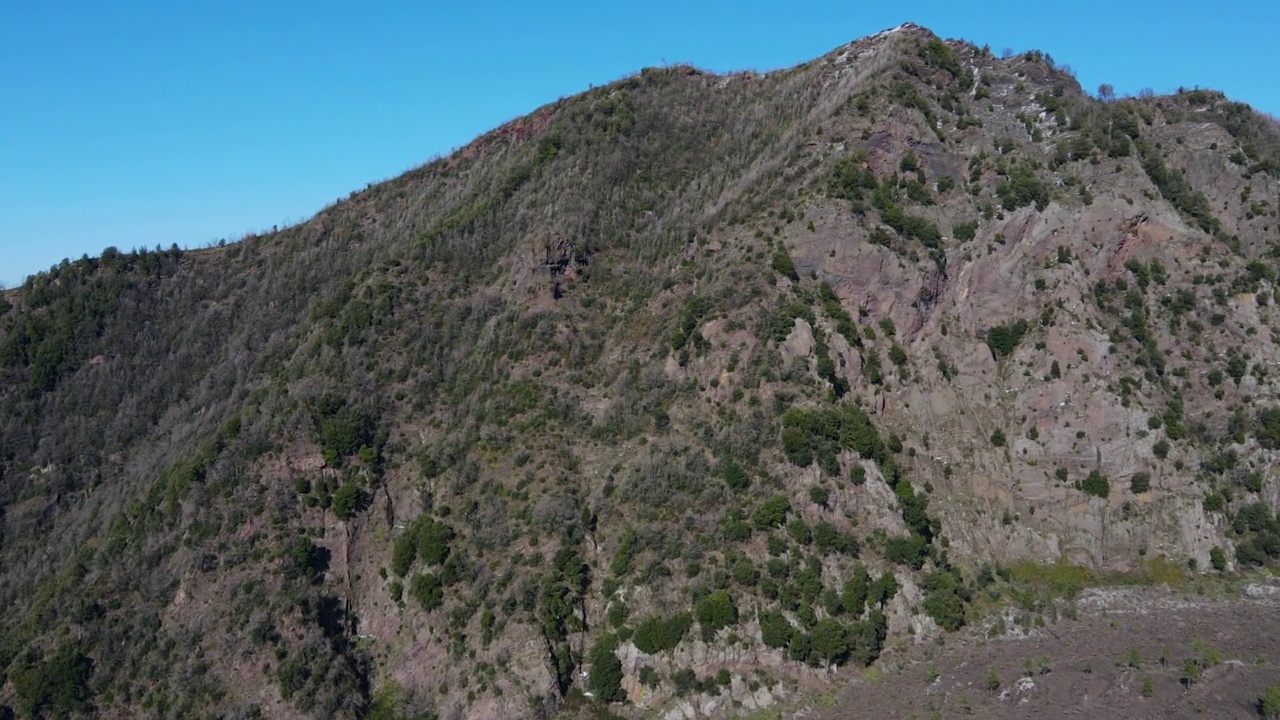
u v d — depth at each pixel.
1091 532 65.12
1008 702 50.28
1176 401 70.12
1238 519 66.25
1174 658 53.91
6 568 69.06
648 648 53.72
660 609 55.06
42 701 53.84
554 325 73.25
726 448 62.25
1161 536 65.12
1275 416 69.56
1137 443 66.88
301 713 52.59
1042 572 63.81
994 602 60.84
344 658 56.31
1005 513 66.00
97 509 70.56
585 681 54.28
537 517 60.12
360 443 65.19
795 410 62.38
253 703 52.88
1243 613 59.53
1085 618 59.72
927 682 52.91
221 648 55.09
